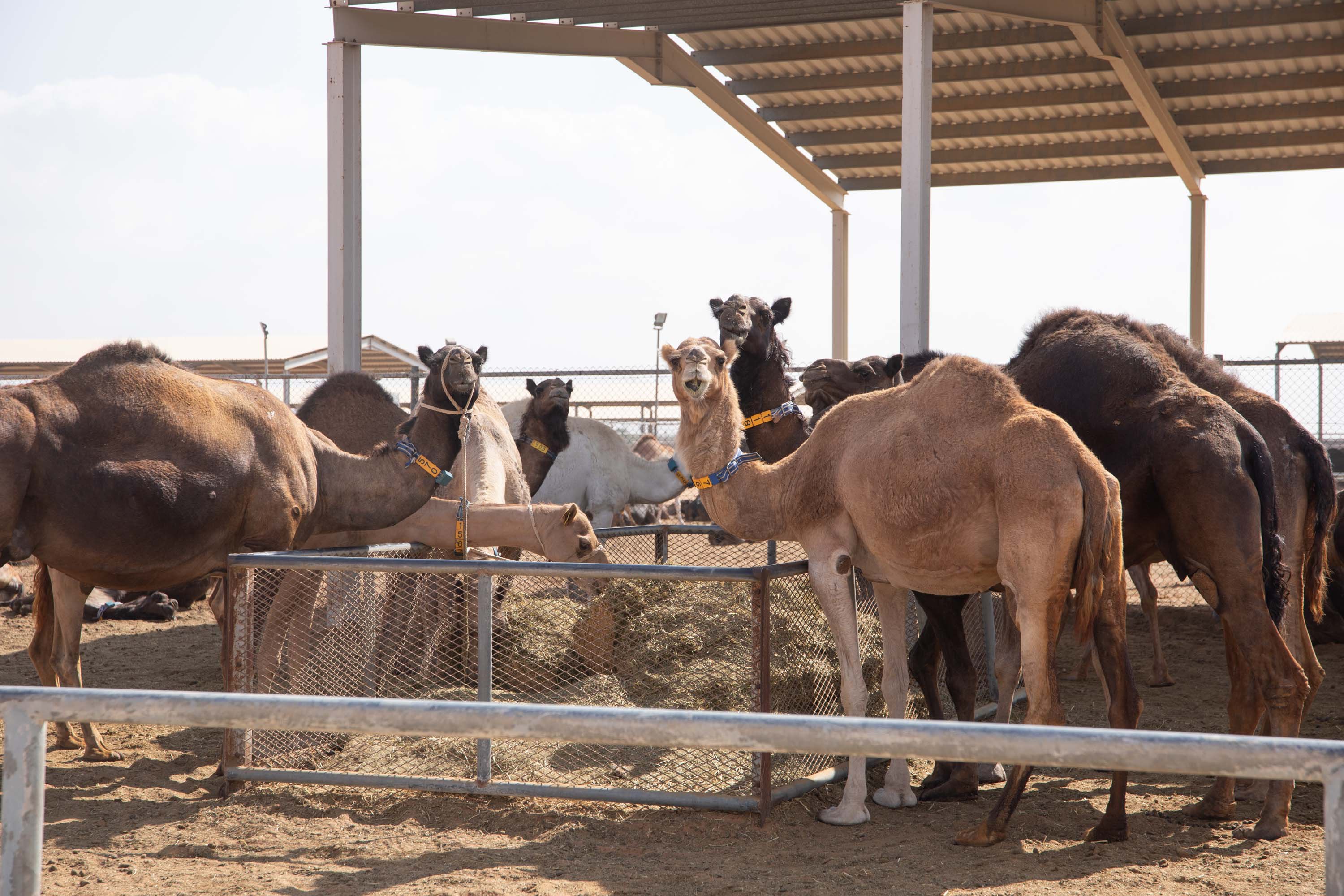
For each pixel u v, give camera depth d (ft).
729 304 24.18
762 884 15.10
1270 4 46.57
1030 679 15.84
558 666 23.17
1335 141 57.36
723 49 55.26
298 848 16.74
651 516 58.39
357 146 38.55
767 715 6.94
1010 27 50.21
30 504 19.08
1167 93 55.01
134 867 15.78
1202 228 63.05
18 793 7.49
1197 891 14.74
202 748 22.54
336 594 21.18
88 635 35.09
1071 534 15.72
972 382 17.11
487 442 30.19
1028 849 16.63
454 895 14.65
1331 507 19.70
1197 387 18.97
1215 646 34.35
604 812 18.20
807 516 18.35
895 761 19.31
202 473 20.43
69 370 20.22
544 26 45.24
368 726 7.24
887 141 61.00
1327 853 6.34
